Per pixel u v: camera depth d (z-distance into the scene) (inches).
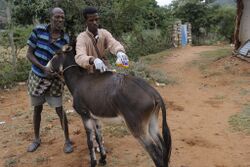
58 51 199.3
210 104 328.8
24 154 229.0
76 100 186.7
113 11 577.9
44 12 554.3
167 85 414.6
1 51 528.7
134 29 674.2
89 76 186.2
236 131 255.9
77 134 257.1
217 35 1104.8
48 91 219.9
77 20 546.9
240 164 205.5
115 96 166.2
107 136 247.8
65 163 212.2
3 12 498.6
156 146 163.0
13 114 320.5
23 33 471.8
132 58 650.8
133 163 207.5
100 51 194.4
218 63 519.2
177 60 616.4
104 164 205.8
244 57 500.7
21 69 462.9
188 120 283.3
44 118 293.1
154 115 167.3
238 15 537.0
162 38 863.1
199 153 221.0
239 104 322.3
